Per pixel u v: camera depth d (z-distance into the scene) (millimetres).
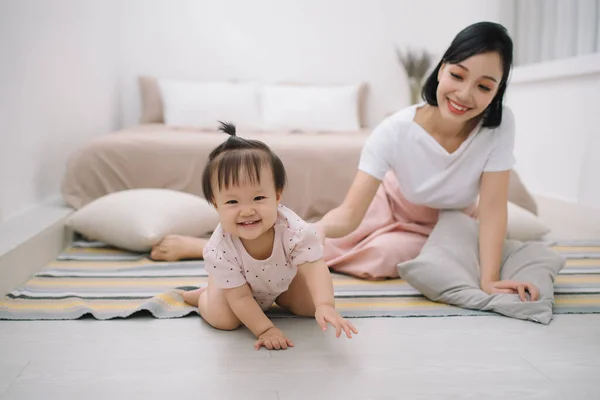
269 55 4336
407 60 4270
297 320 1490
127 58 4211
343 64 4410
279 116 3914
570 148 3148
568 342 1354
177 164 2748
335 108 3971
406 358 1256
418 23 4398
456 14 4371
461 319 1508
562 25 3334
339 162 2766
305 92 4023
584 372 1193
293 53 4359
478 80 1564
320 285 1317
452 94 1606
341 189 2748
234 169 1220
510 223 2354
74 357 1248
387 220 2047
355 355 1271
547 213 3037
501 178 1770
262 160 1246
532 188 3619
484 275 1677
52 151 2781
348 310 1575
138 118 4262
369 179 1811
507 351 1299
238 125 3887
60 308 1558
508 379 1158
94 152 2719
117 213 2219
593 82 2898
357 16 4367
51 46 2746
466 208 2057
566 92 3184
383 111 4480
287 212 1360
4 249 1707
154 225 2145
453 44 1607
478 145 1758
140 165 2734
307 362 1231
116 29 4082
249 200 1229
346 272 1946
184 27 4230
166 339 1354
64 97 2939
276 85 4195
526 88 3678
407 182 1881
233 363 1224
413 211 2025
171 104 3922
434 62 4383
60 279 1855
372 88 4453
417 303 1647
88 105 3365
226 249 1317
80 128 3215
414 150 1807
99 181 2705
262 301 1466
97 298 1657
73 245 2354
